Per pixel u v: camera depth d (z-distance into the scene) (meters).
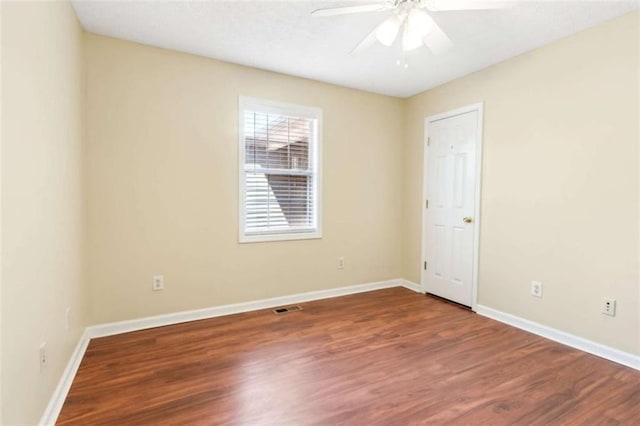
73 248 2.15
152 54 2.77
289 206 3.55
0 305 1.14
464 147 3.40
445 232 3.65
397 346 2.53
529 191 2.82
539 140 2.74
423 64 3.09
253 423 1.65
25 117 1.37
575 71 2.50
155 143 2.81
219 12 2.25
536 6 2.14
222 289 3.17
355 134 3.87
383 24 1.97
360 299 3.71
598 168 2.38
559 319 2.63
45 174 1.60
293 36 2.58
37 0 1.51
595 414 1.74
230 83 3.11
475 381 2.04
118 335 2.68
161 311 2.90
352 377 2.08
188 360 2.28
